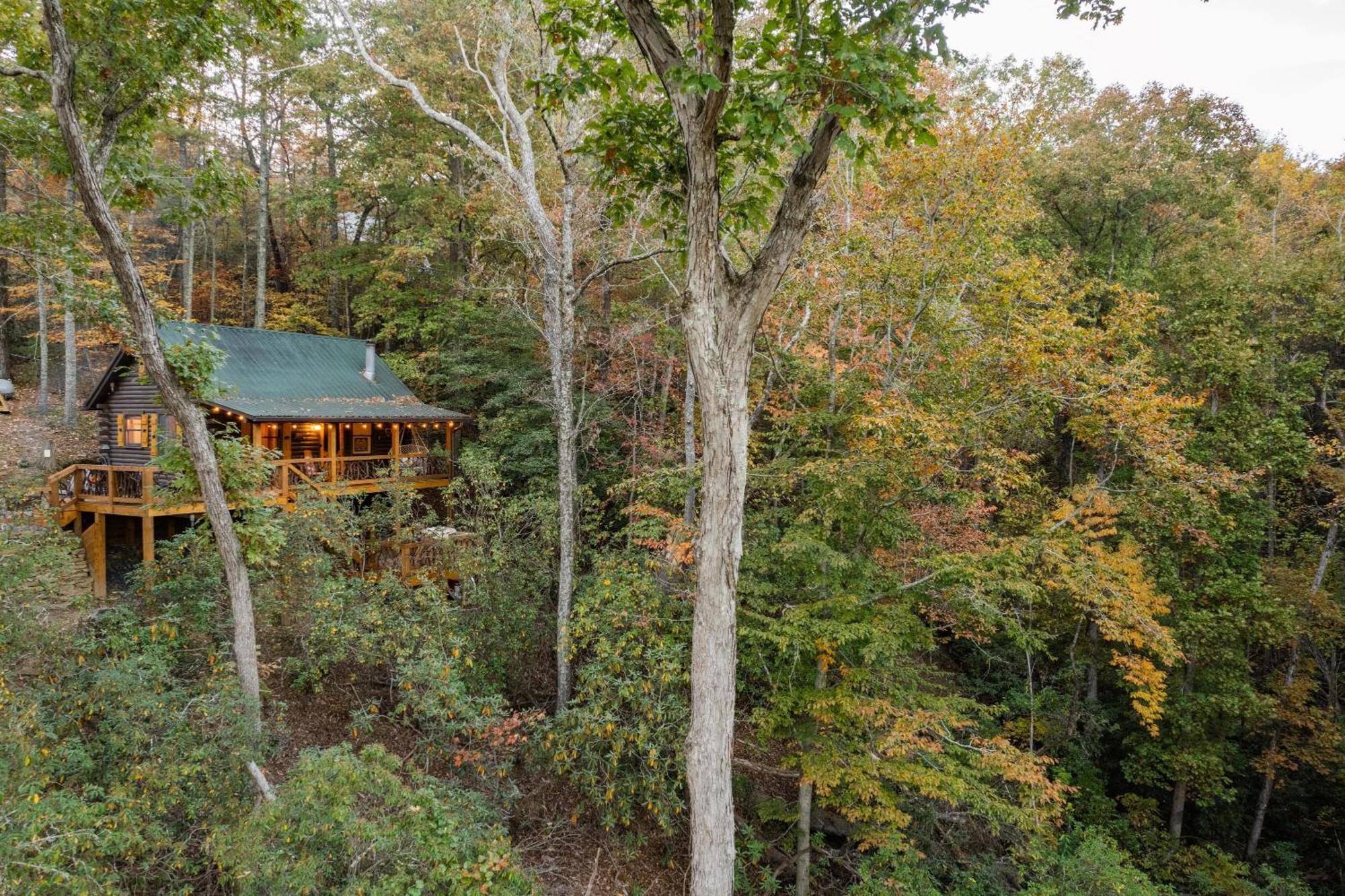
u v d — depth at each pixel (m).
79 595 8.76
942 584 8.83
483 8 10.91
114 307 7.45
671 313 14.31
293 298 23.39
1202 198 16.02
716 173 5.04
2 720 5.23
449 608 9.50
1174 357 12.72
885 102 4.18
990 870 8.81
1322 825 12.48
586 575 10.59
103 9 6.56
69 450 15.49
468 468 11.84
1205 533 11.05
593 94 10.67
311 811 5.09
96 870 4.65
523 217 11.88
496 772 8.22
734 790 9.86
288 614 9.25
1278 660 13.20
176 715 6.12
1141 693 9.46
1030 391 9.13
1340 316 12.14
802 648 8.38
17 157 7.64
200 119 8.91
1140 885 8.17
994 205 9.00
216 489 7.41
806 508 9.11
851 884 9.12
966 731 11.21
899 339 10.55
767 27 4.36
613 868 7.96
